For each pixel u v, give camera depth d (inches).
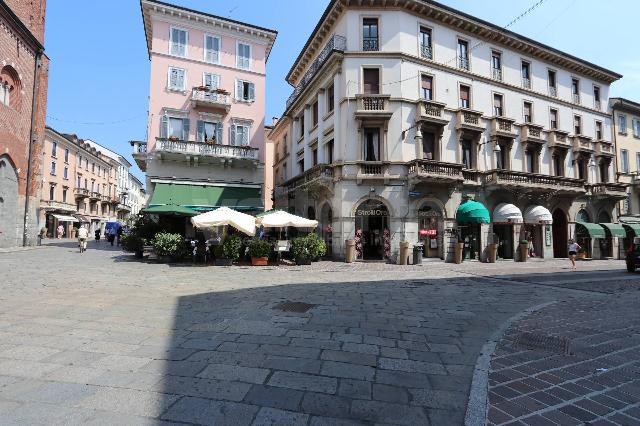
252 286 389.4
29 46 929.5
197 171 944.3
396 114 754.8
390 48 767.1
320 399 127.3
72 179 1870.1
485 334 217.2
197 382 138.8
